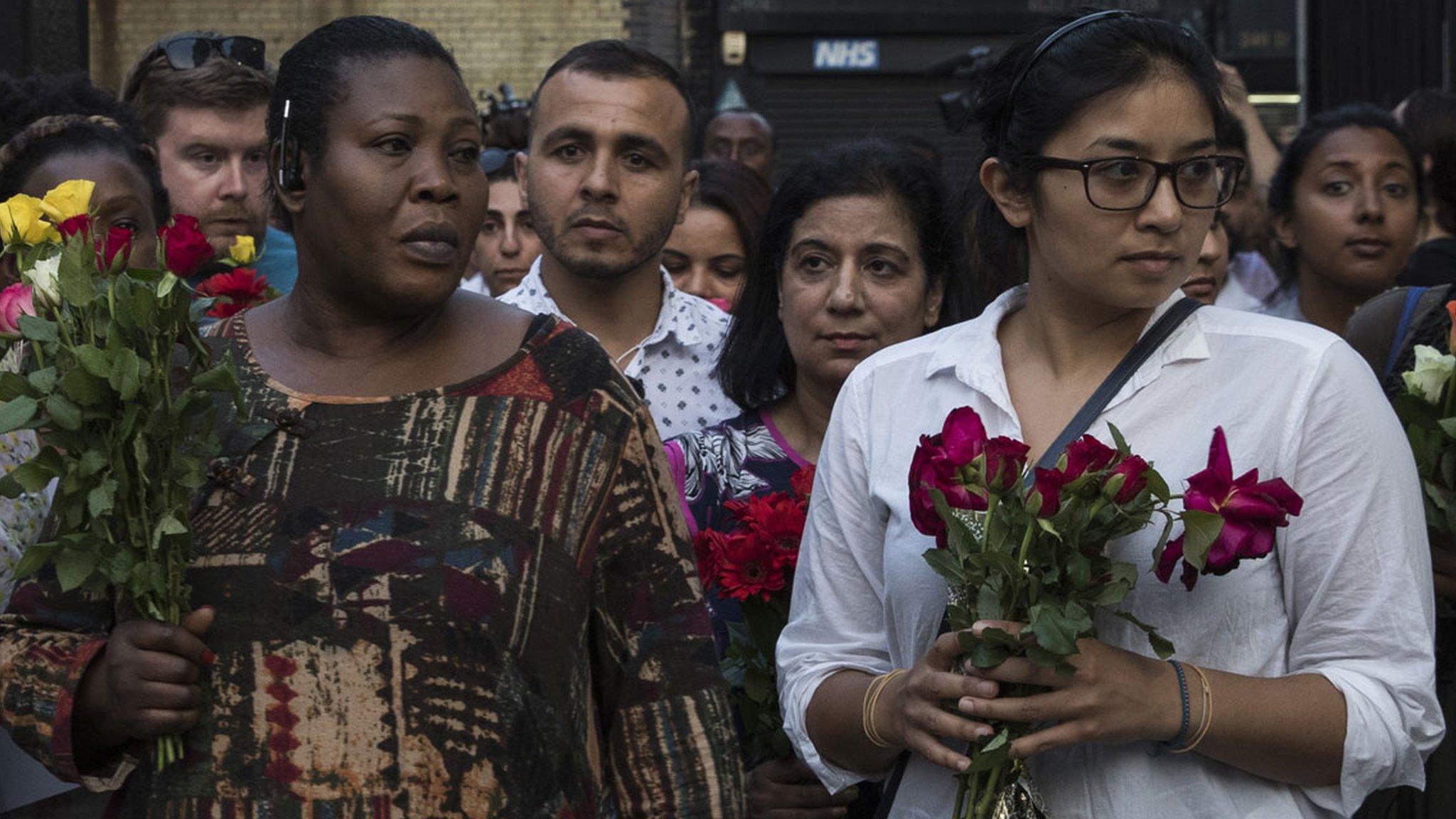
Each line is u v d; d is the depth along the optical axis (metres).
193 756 1.96
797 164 3.37
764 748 2.88
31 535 2.51
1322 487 2.20
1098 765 2.20
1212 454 2.02
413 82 2.03
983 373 2.36
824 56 14.58
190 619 1.95
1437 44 8.07
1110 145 2.17
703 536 2.91
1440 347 3.05
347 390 2.06
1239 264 6.41
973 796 2.17
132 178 2.99
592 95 3.65
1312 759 2.15
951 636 2.15
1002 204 2.39
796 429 3.33
